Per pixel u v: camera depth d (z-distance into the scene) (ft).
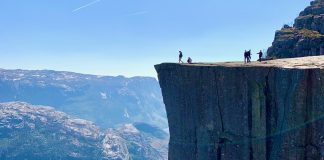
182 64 293.64
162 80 309.83
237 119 254.47
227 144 261.65
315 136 209.87
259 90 242.17
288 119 217.15
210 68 270.87
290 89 218.79
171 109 305.12
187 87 289.33
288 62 252.83
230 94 258.57
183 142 295.69
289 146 216.33
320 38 456.45
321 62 240.53
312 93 211.41
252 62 284.61
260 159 240.94
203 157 278.05
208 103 273.75
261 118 240.53
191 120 288.30
